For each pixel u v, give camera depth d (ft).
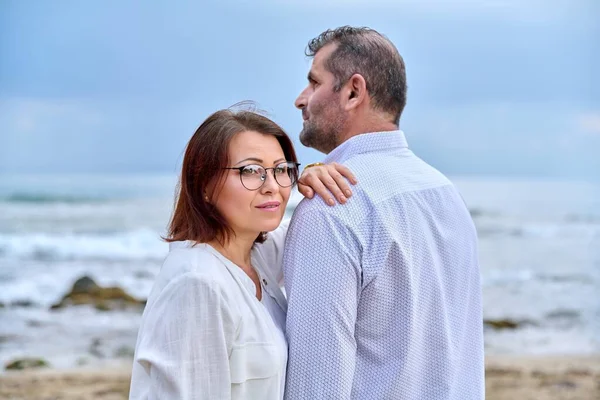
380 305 6.91
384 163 7.30
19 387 24.76
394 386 6.91
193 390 6.40
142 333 6.61
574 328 37.91
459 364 7.43
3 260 57.11
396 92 7.53
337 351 6.72
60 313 37.76
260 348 6.75
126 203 94.84
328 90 7.60
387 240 6.84
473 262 7.70
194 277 6.49
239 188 6.98
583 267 59.88
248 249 7.45
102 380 25.93
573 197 117.39
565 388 25.29
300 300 6.86
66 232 71.36
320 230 6.88
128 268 54.85
